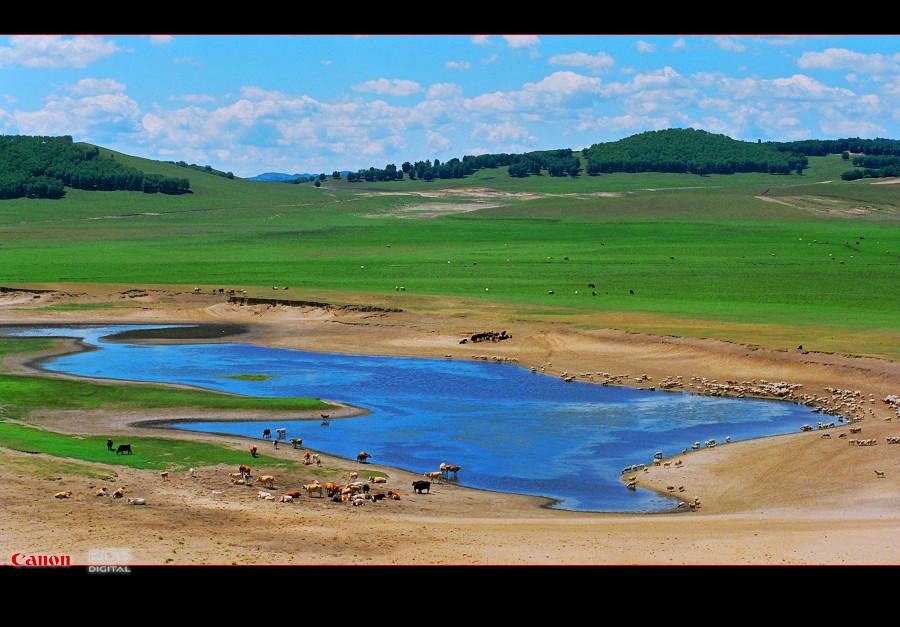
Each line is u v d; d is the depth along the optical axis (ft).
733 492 222.07
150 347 448.24
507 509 208.13
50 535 169.37
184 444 258.78
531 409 314.55
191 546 165.37
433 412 310.65
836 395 323.98
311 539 173.37
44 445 248.73
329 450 263.29
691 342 402.31
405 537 176.76
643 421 297.53
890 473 228.02
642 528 186.39
